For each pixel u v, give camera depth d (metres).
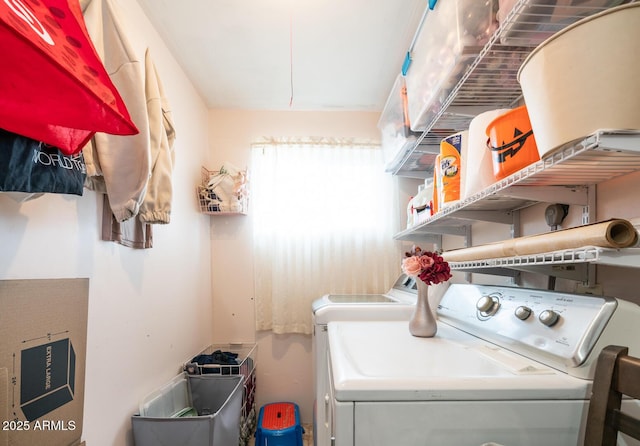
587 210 0.93
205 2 1.44
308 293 2.31
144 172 1.04
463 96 1.18
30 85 0.56
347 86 2.15
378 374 0.75
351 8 1.48
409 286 1.95
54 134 0.74
